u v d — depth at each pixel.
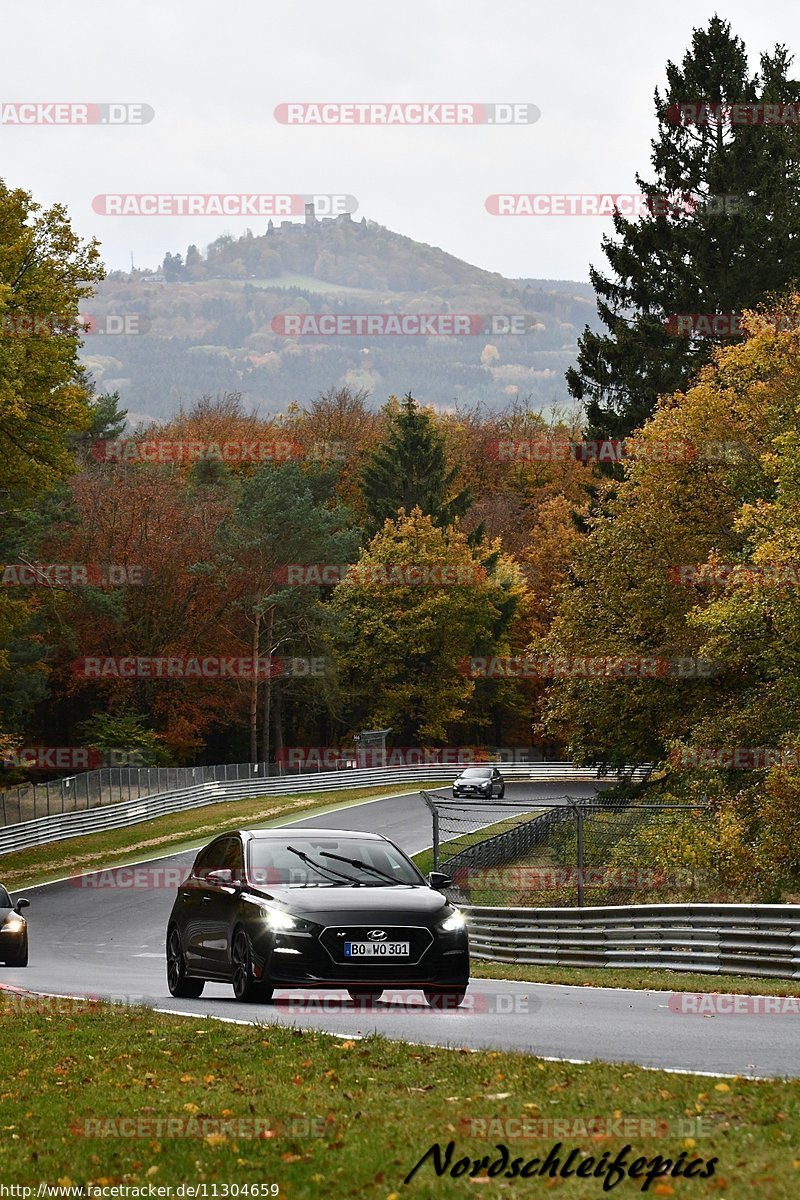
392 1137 23.48
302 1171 21.69
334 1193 20.41
